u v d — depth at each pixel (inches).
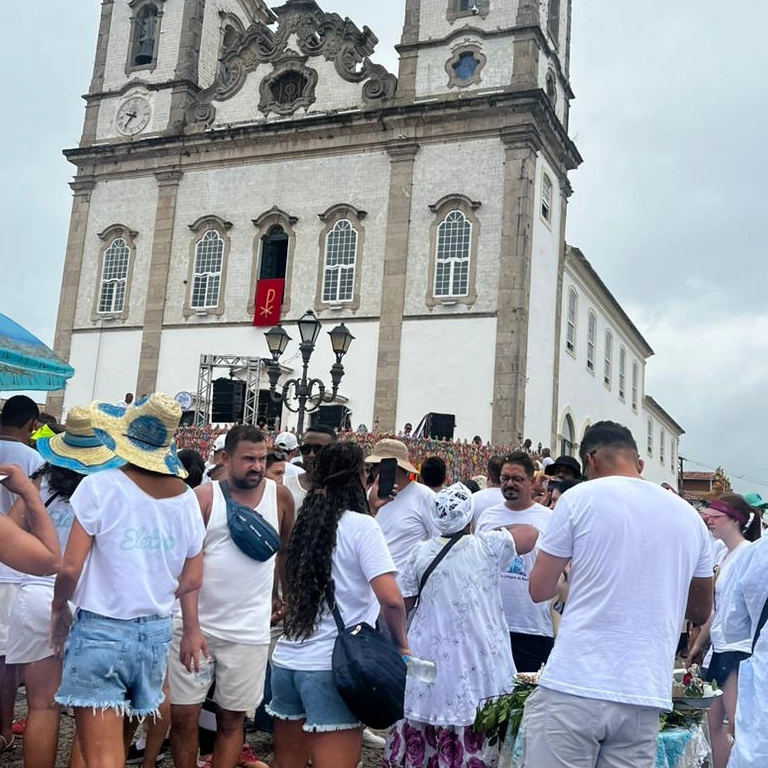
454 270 1035.9
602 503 160.9
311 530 186.2
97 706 166.7
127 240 1213.1
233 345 1127.0
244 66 1200.2
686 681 206.8
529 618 261.6
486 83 1066.1
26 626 200.2
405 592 214.1
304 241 1118.4
